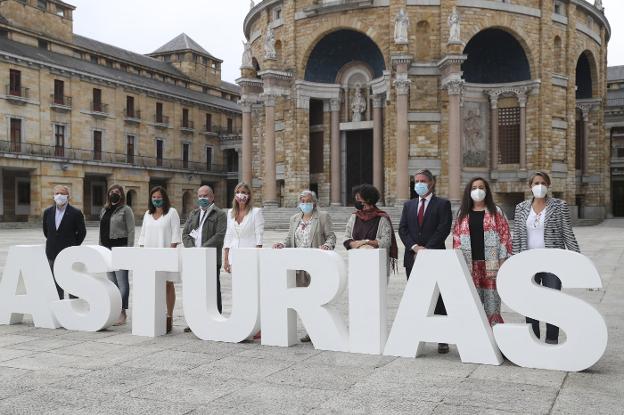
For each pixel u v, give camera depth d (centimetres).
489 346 730
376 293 786
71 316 953
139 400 591
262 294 843
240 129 7950
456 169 3881
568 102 4525
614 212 6975
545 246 812
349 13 4241
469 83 4362
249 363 738
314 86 4544
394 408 562
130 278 1608
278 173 4741
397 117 3944
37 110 5369
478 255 807
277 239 2980
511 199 4478
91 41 6494
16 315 1010
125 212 1081
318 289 810
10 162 5059
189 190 7094
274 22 4675
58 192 1060
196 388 630
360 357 770
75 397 603
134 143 6375
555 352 700
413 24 4097
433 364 733
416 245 830
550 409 556
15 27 5412
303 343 859
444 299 752
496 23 4147
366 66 4581
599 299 1204
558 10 4497
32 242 3067
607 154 6338
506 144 4356
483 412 549
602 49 5181
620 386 633
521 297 718
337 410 557
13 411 563
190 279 884
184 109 7031
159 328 909
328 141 4694
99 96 5969
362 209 887
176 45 7669
